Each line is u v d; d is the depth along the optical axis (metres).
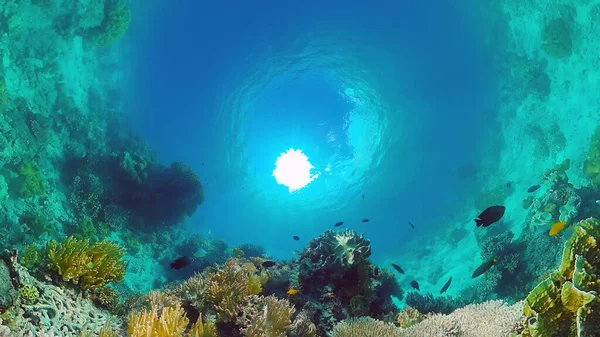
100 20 19.08
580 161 17.97
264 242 33.47
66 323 4.20
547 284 3.21
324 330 7.04
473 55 25.27
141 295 6.04
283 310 5.60
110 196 18.08
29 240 12.95
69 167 17.17
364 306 7.36
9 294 3.79
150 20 23.17
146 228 19.34
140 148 22.53
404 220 30.64
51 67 17.81
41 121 16.00
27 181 14.01
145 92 25.17
